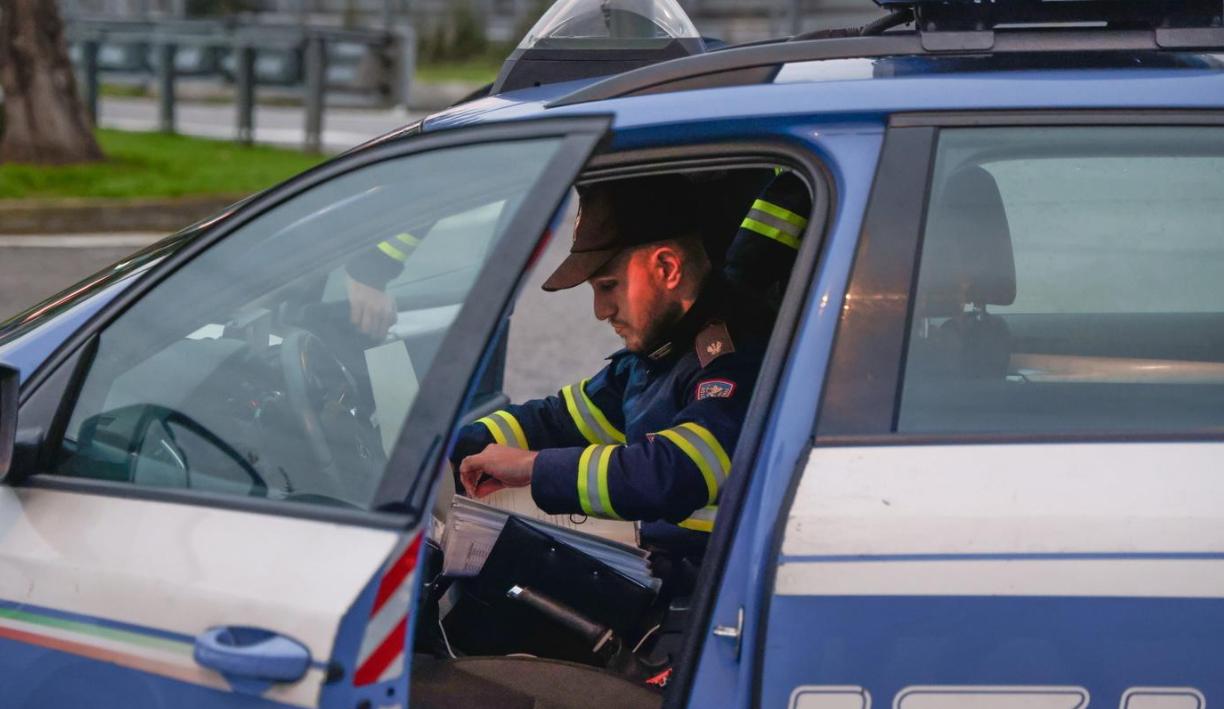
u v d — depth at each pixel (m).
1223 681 2.94
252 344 3.54
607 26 4.04
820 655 2.98
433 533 4.34
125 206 17.69
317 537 2.99
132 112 32.44
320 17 51.66
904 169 3.22
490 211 3.24
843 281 3.16
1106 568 2.95
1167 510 2.98
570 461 3.93
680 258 4.07
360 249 3.46
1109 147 3.26
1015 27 3.47
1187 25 3.42
